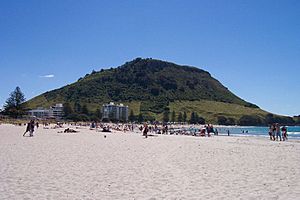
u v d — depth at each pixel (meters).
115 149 25.98
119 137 49.12
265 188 10.93
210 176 13.25
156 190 10.58
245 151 25.28
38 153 21.33
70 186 11.06
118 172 14.12
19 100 153.12
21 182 11.55
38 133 54.19
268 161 18.45
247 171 14.63
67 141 35.38
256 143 37.81
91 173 13.77
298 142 41.41
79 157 19.56
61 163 16.64
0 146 26.28
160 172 14.20
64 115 187.38
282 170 14.96
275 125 48.47
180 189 10.74
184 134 74.12
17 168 14.63
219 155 21.81
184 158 19.78
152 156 20.77
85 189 10.64
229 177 13.04
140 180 12.29
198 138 51.78
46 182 11.66
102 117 196.00
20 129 70.19
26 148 24.97
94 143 33.19
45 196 9.60
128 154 21.91
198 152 23.97
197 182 11.95
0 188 10.54
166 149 26.58
